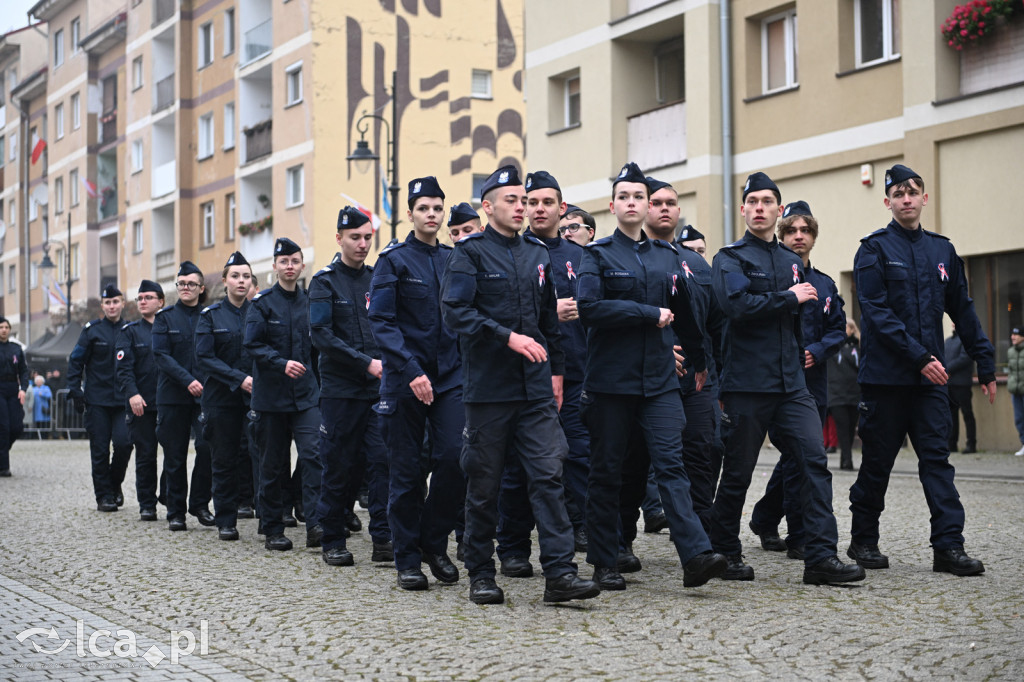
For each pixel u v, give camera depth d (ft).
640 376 24.02
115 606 24.81
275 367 32.24
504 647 20.11
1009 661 18.38
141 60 155.22
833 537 25.02
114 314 44.04
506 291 23.48
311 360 33.50
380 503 29.86
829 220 69.87
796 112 71.36
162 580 27.76
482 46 127.03
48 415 104.94
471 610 23.21
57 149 182.60
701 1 76.54
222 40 136.67
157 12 150.41
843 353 56.13
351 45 120.67
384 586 26.27
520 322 23.53
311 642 21.03
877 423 26.66
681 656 19.20
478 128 126.82
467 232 26.99
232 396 34.78
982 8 61.16
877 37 67.82
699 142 76.69
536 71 89.97
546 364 23.61
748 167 74.64
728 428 25.58
